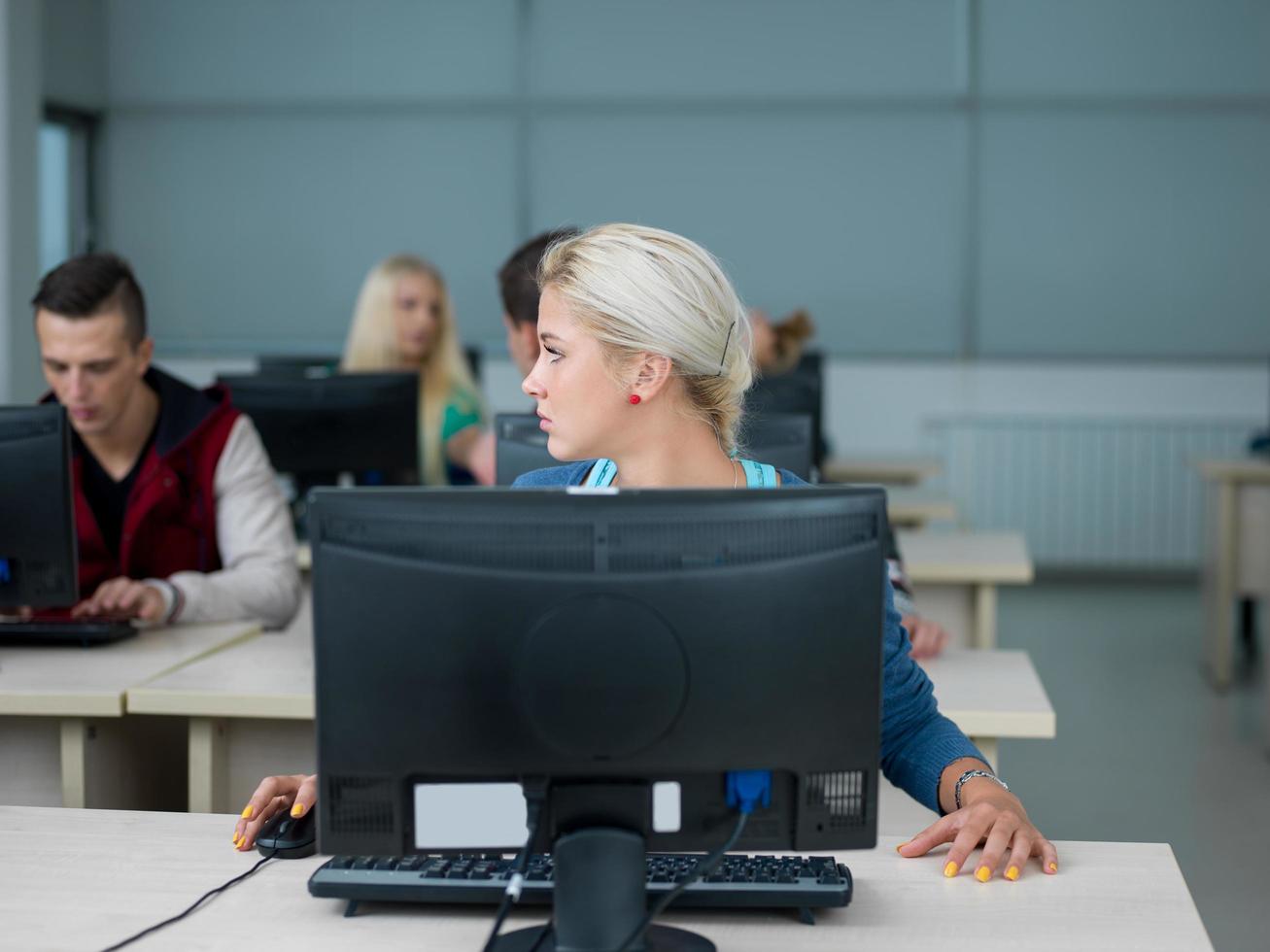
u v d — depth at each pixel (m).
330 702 1.14
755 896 1.24
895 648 1.51
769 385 4.03
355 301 7.38
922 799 1.50
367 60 7.27
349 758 1.15
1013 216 7.14
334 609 1.13
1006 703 2.09
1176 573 7.21
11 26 5.18
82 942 1.19
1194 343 7.12
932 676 2.28
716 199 7.22
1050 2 7.03
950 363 7.22
